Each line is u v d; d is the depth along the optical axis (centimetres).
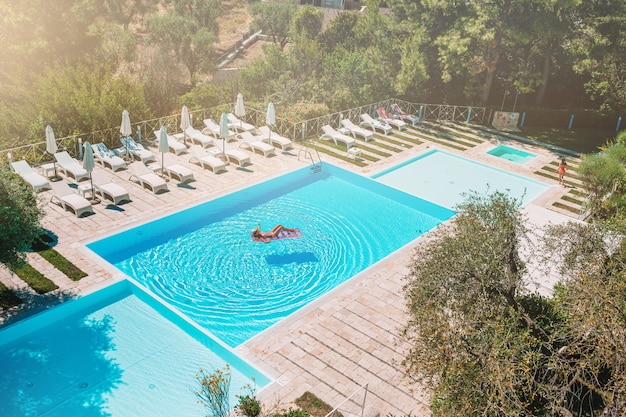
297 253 1880
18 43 2972
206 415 1175
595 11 3017
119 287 1598
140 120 2584
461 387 929
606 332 951
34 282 1552
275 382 1273
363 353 1390
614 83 3331
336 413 1188
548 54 3266
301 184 2373
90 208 1941
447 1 3191
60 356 1338
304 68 3544
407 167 2608
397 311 1560
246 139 2578
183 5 5166
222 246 1883
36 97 2498
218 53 5247
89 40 3316
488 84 3341
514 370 936
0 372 1274
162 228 1953
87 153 1958
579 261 1186
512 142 3027
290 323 1484
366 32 3594
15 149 2164
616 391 934
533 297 1288
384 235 2023
